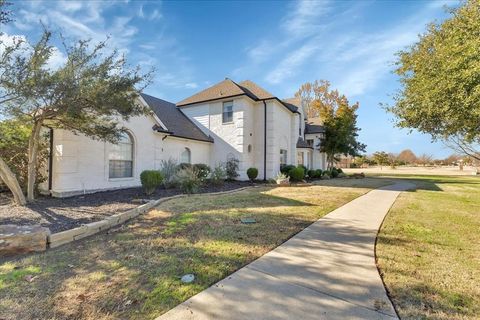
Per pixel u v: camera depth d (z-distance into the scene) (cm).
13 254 436
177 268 381
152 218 676
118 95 785
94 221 624
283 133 2039
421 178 2466
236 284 335
